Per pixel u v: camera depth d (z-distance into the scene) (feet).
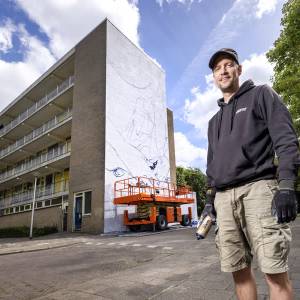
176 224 64.59
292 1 37.58
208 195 7.13
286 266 5.28
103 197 54.19
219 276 13.89
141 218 51.47
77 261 22.63
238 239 6.13
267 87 6.14
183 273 15.43
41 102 91.97
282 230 5.39
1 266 22.15
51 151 89.20
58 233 60.75
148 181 68.39
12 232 77.15
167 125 87.86
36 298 13.08
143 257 22.49
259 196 5.67
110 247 30.40
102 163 56.65
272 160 5.90
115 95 63.77
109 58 64.64
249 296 6.21
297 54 38.45
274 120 5.65
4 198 123.34
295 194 4.98
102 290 13.25
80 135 64.13
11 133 111.14
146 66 77.87
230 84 6.92
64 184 82.12
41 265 21.68
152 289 12.73
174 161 91.81
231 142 6.28
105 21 66.69
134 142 66.54
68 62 78.28
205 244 26.63
